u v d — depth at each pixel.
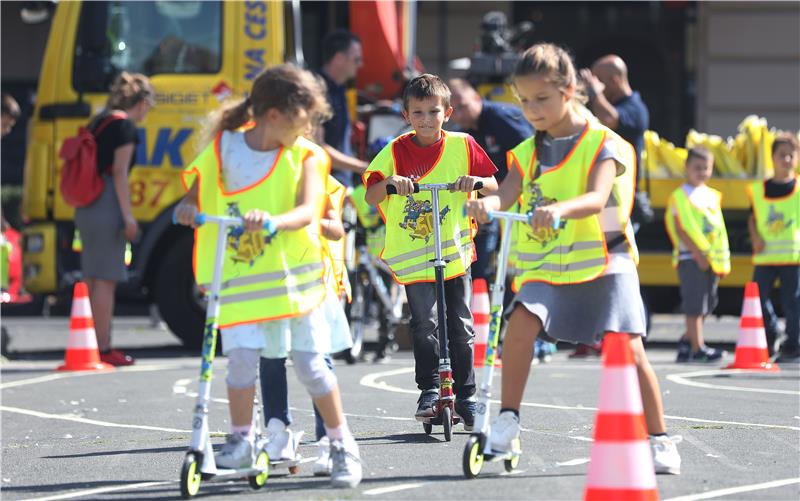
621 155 14.33
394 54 36.66
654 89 52.94
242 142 14.04
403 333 31.45
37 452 17.22
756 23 51.56
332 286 14.41
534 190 14.52
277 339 13.79
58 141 31.33
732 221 33.81
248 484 14.36
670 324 42.81
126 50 31.34
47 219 31.45
